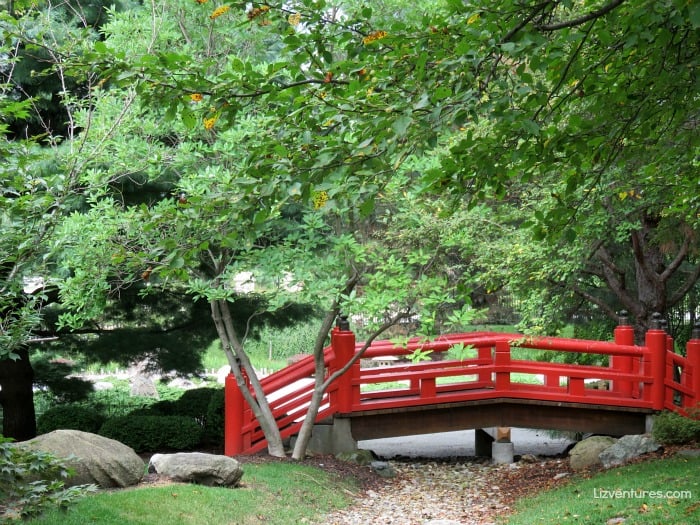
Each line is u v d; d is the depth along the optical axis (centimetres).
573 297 1172
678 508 687
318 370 1012
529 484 1010
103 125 841
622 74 544
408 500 934
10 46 542
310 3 482
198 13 940
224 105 494
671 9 443
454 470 1160
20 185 543
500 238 1043
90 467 725
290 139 502
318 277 915
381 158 463
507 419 1139
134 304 1266
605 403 1102
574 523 712
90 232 848
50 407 1426
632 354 1102
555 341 1117
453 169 473
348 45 489
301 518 759
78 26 1095
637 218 1039
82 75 520
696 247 1128
